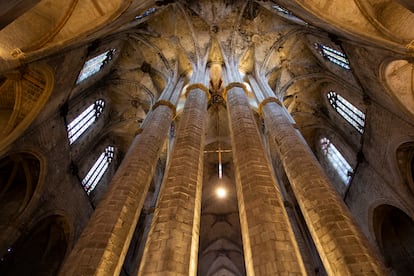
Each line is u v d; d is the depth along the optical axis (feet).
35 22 29.86
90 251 20.76
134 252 55.77
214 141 66.28
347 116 52.75
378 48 29.68
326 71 54.19
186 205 22.43
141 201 27.50
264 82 51.37
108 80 57.16
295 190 26.23
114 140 64.23
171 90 50.19
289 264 16.78
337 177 55.83
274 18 55.93
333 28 33.01
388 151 39.24
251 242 18.97
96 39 39.70
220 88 61.41
